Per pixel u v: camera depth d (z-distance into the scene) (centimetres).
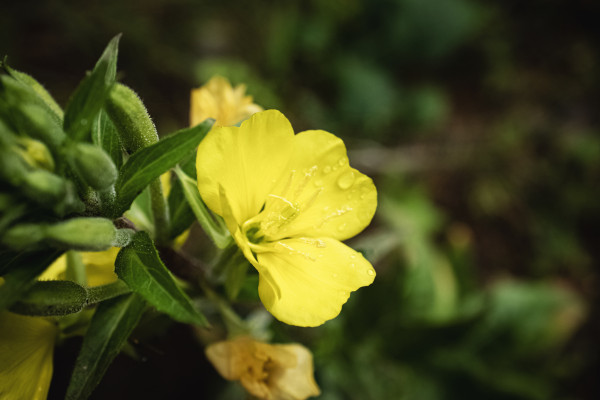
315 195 15
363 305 26
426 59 47
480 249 41
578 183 44
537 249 42
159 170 14
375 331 27
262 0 44
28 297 13
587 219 43
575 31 51
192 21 41
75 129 13
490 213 43
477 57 50
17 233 12
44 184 12
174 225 16
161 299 13
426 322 27
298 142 15
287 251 15
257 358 17
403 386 28
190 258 17
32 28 36
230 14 43
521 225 42
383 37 46
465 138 46
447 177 44
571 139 46
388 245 20
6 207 12
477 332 31
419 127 45
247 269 17
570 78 49
